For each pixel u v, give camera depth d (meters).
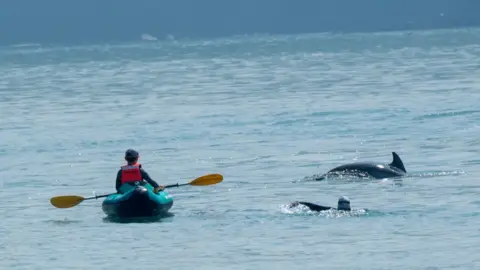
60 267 49.97
